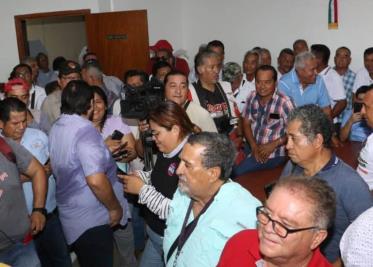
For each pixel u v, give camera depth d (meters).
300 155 1.73
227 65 4.70
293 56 5.42
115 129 2.82
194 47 7.51
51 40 8.56
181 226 1.70
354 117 3.29
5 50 6.88
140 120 2.37
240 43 7.05
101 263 2.41
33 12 6.64
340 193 1.68
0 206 2.04
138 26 6.18
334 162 1.74
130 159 2.83
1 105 2.45
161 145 2.00
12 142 2.23
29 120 3.01
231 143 1.61
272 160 3.14
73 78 3.59
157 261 2.25
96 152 2.19
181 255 1.63
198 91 3.19
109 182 2.25
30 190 2.51
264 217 1.21
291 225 1.16
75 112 2.26
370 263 1.19
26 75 4.35
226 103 3.31
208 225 1.54
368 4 5.91
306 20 6.40
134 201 2.99
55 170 2.30
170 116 1.94
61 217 2.38
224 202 1.56
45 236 2.71
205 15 7.27
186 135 1.97
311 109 1.74
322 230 1.19
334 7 6.12
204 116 2.76
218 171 1.56
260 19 6.78
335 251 1.74
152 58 6.12
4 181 2.04
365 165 2.06
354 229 1.23
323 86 3.85
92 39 6.41
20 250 2.21
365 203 1.67
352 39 6.12
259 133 3.40
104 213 2.37
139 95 2.43
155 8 6.96
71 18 8.70
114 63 6.36
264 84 3.28
